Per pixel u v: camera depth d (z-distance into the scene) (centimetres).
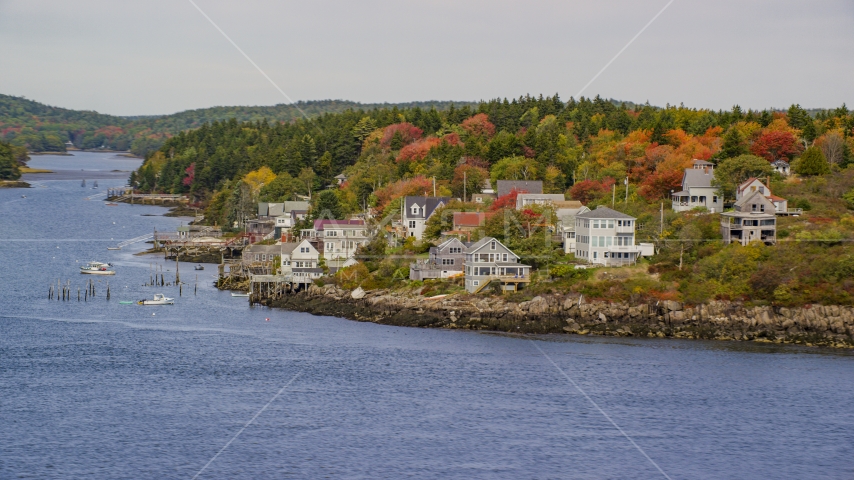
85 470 8919
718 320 14000
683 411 10812
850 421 10588
